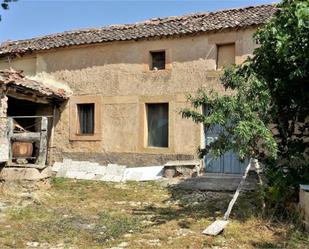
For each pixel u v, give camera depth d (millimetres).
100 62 12609
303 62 7512
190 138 11172
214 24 11039
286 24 7285
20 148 10508
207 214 7594
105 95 12445
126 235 6438
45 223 7105
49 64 13414
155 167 11516
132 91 12055
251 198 8289
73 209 8227
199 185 9812
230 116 6918
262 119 7281
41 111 13367
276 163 7988
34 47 13406
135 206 8492
